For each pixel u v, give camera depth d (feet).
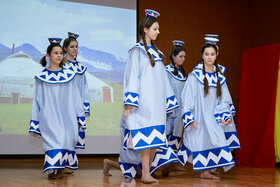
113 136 21.24
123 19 21.99
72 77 11.55
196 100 11.35
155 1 23.09
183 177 11.16
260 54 17.90
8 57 19.74
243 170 14.17
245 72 18.79
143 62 9.77
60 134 10.93
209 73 11.53
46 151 10.77
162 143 9.46
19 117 19.69
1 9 19.81
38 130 11.18
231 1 24.52
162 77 9.91
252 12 24.09
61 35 20.74
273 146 16.46
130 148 9.66
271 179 10.81
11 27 19.90
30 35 20.18
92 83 21.12
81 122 11.75
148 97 9.58
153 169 10.48
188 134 11.21
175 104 10.19
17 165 15.64
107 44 21.59
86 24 21.27
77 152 20.65
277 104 16.65
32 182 9.89
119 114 21.47
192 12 23.80
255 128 18.03
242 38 24.52
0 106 19.44
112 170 13.57
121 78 21.68
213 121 11.15
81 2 21.26
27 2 20.26
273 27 21.99
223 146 10.91
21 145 19.60
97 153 20.90
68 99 11.47
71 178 10.96
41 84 11.37
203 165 10.87
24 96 19.84
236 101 24.21
